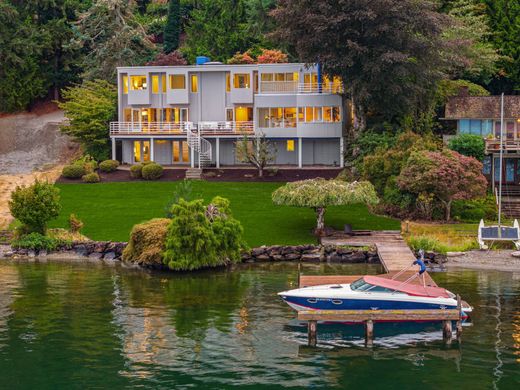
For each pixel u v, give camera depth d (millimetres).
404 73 63188
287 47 87562
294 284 40438
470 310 31922
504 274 42406
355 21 65250
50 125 84938
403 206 57969
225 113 77438
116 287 39844
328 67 65750
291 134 73750
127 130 77062
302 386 24219
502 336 29688
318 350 28219
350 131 73000
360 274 43219
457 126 70188
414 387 24172
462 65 69125
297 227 55219
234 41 93562
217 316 33000
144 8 114250
